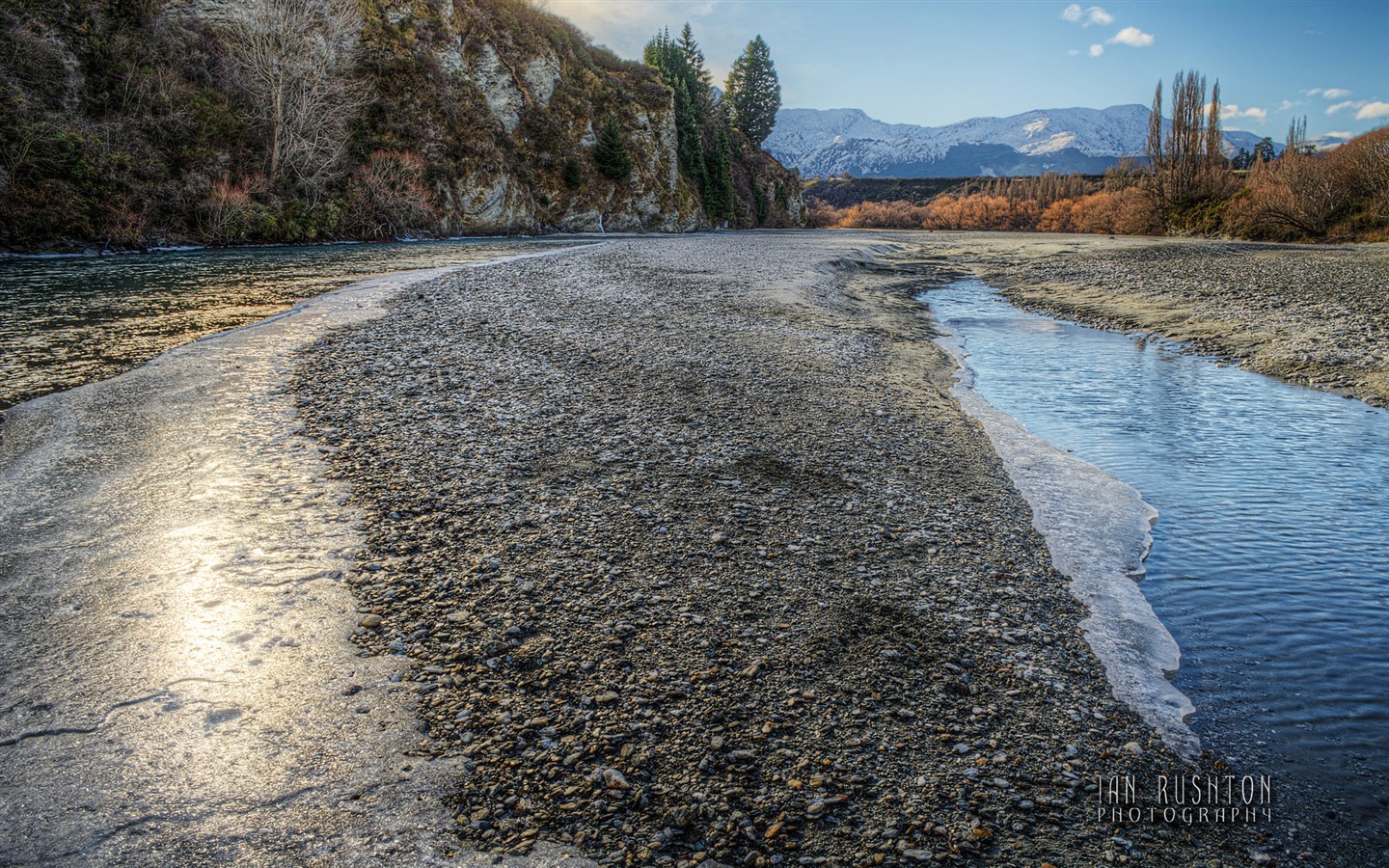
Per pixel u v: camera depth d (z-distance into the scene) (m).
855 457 7.61
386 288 16.34
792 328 14.02
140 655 3.94
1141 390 11.64
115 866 2.69
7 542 5.11
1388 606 5.27
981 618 4.80
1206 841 3.15
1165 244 43.44
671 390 9.59
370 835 2.89
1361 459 8.45
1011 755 3.58
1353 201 43.78
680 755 3.44
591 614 4.56
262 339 11.16
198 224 28.92
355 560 5.05
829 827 3.07
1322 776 3.59
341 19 36.09
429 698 3.74
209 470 6.44
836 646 4.38
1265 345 14.36
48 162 24.00
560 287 17.56
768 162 92.06
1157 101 64.94
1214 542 6.29
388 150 38.22
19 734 3.34
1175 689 4.25
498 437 7.57
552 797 3.15
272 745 3.36
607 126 55.00
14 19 25.02
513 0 52.75
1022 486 7.25
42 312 13.51
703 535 5.69
